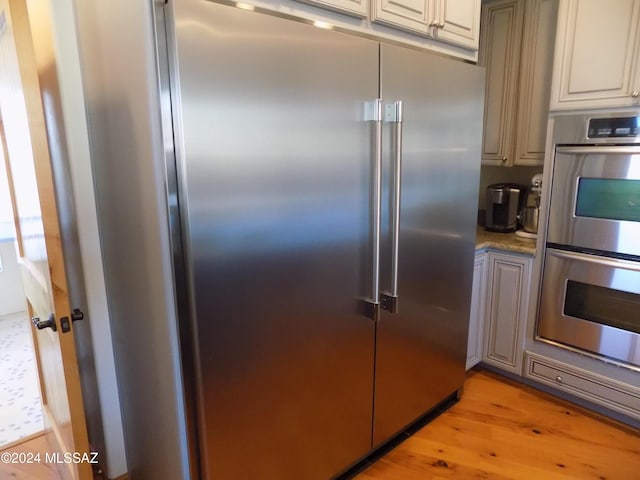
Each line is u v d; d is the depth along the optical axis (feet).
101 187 4.91
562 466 5.98
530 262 7.38
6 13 4.01
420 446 6.40
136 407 5.15
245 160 3.84
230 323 4.02
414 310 6.06
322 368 4.94
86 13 4.38
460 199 6.41
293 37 4.01
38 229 4.36
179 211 3.59
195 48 3.40
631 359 6.51
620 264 6.35
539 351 7.56
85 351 5.65
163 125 3.44
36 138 3.91
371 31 4.87
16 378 8.53
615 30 6.03
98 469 5.97
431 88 5.56
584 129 6.50
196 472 4.20
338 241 4.77
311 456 5.09
